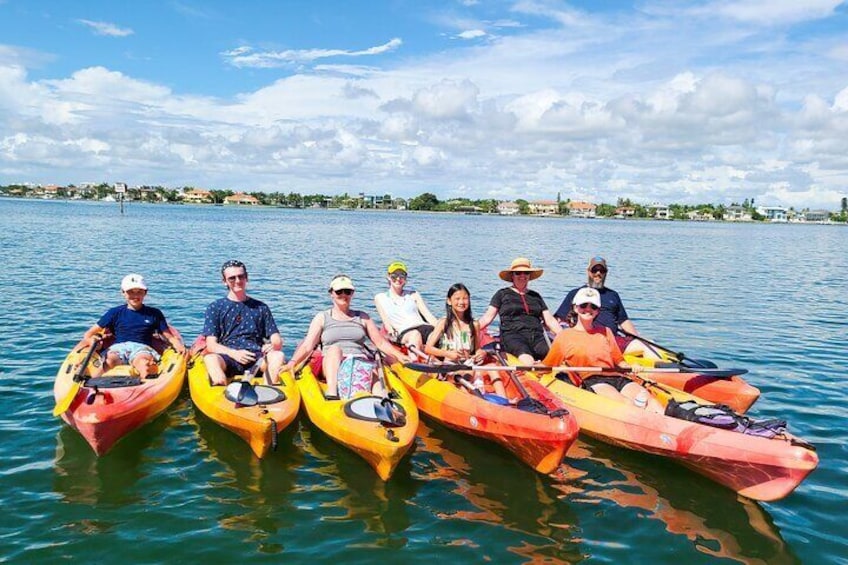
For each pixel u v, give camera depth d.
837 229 129.38
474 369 7.36
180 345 8.70
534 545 5.25
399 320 9.88
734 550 5.23
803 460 5.62
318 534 5.32
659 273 26.56
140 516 5.50
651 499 6.05
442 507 5.83
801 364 10.94
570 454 7.01
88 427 6.30
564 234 66.50
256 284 19.42
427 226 76.06
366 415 6.54
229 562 4.91
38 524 5.32
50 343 10.73
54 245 29.50
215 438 7.16
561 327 9.19
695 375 8.43
